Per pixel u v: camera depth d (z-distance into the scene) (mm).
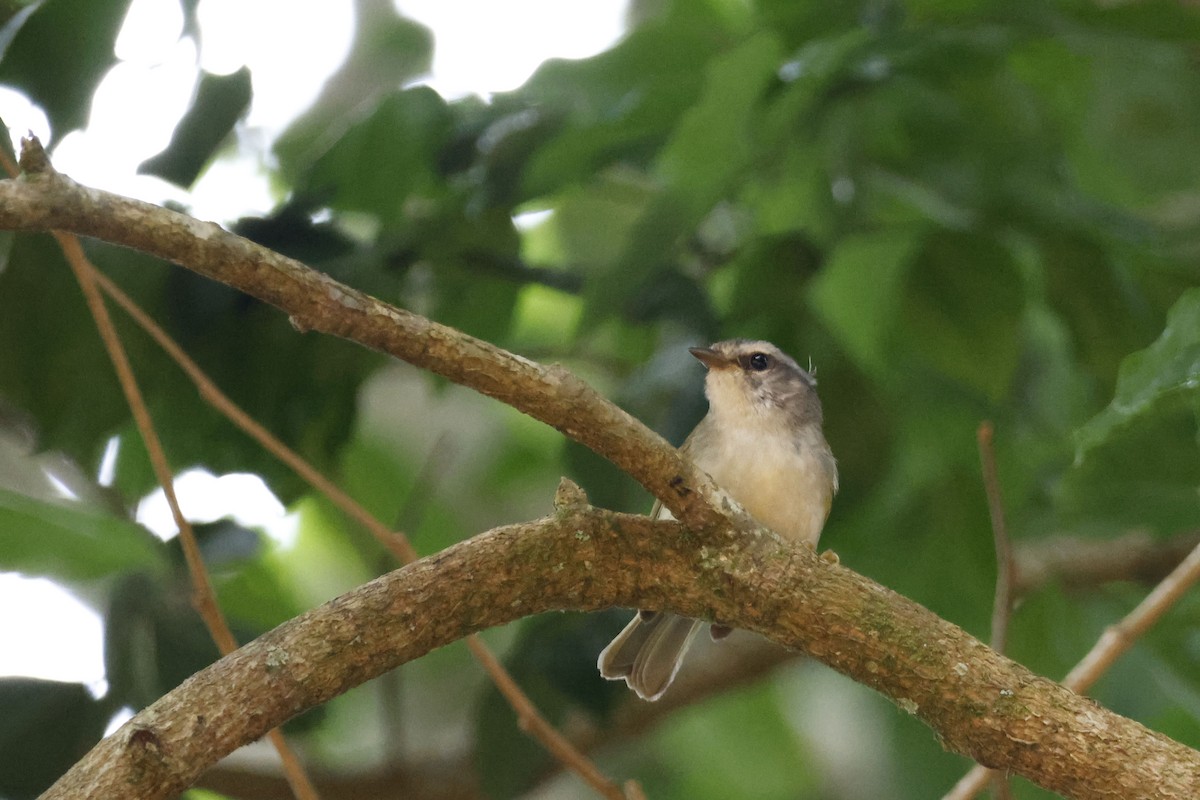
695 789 16109
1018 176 10461
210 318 10164
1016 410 12133
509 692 7973
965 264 10031
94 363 9961
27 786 9414
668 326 11133
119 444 10703
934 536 11609
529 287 12039
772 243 10641
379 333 5691
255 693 5723
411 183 10625
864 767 15125
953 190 10445
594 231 14555
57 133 8852
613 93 10703
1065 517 11008
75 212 5395
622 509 10055
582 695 10266
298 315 5641
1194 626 11047
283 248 10398
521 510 14953
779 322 10695
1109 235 10219
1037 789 11125
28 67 8812
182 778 5555
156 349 10172
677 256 10992
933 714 6297
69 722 9617
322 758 13602
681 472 6188
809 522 9805
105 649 9836
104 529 9914
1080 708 6141
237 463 10719
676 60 10656
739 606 6438
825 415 10742
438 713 15945
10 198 5293
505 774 10445
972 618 11516
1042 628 11414
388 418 14812
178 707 5641
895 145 10828
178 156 9000
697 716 15977
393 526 14367
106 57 8883
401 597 6008
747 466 9734
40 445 9906
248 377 10633
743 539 6359
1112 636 8047
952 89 10664
